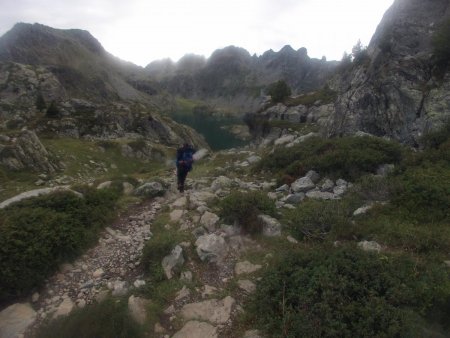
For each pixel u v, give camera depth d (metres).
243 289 7.79
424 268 7.28
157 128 69.69
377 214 10.54
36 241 8.20
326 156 16.30
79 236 9.41
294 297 6.79
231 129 133.75
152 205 13.52
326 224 10.09
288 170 17.03
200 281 8.12
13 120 54.84
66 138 50.94
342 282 6.68
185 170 15.23
